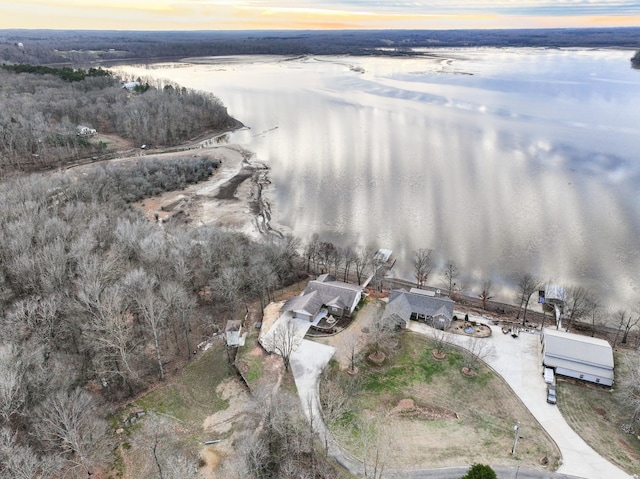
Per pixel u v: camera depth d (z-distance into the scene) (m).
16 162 144.00
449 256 100.81
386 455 52.91
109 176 129.12
